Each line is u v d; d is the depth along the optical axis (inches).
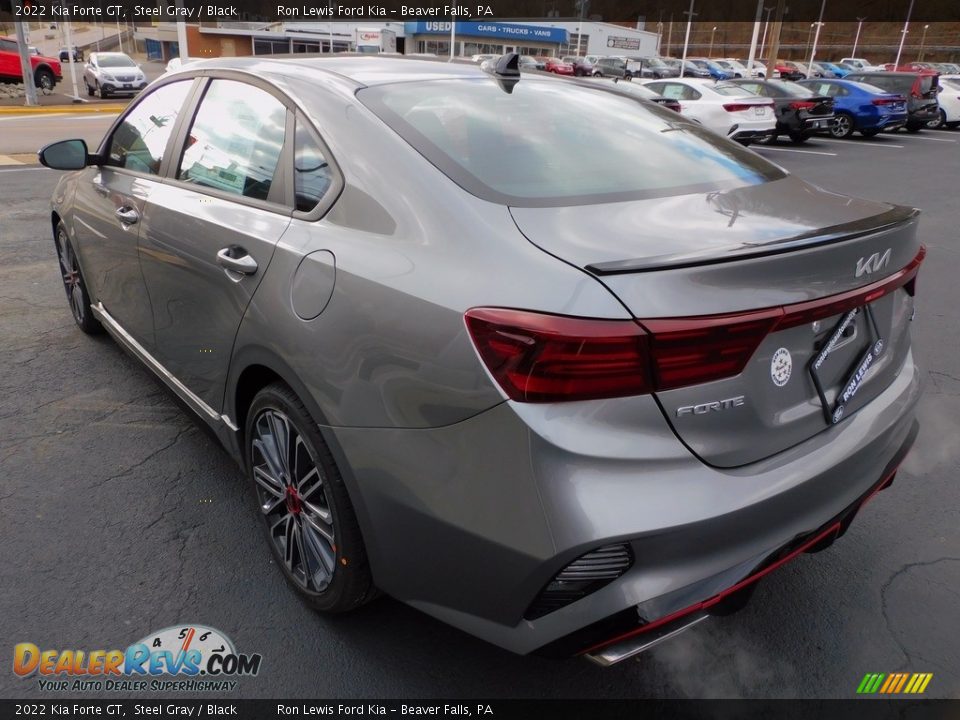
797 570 104.0
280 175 93.0
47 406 141.4
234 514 111.6
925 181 478.0
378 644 89.0
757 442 69.9
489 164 82.2
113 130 139.6
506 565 65.6
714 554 66.9
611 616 64.7
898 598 99.0
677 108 604.7
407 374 69.3
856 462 78.5
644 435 63.6
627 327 61.0
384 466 72.1
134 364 160.9
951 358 182.7
